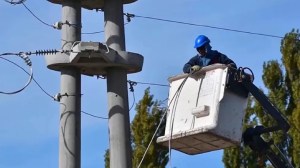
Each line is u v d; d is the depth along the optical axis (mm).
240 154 21234
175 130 12383
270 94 20812
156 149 21188
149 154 21125
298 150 19453
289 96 20719
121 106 14461
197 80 12359
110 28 14672
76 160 14086
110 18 14711
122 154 14281
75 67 14438
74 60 14203
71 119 14211
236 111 12250
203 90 12250
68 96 14289
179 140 12375
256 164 20859
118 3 14789
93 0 14859
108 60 14273
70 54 14258
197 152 12852
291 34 20875
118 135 14352
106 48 14180
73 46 14234
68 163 14031
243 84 12336
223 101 12148
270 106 12695
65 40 14445
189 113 12297
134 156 21219
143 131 21344
